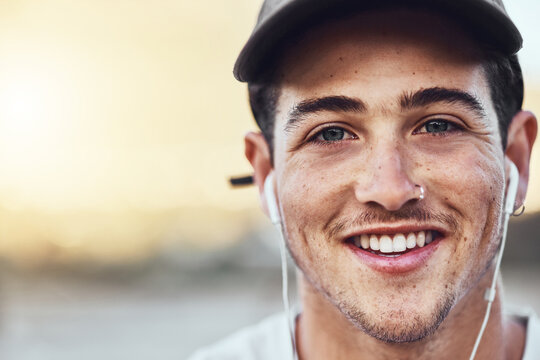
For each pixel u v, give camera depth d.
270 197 1.79
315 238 1.60
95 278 16.81
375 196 1.48
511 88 1.71
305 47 1.58
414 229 1.51
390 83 1.50
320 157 1.58
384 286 1.52
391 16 1.52
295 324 2.04
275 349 2.07
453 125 1.55
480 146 1.56
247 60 1.64
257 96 1.76
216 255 16.55
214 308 11.06
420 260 1.51
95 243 17.31
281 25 1.55
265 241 16.48
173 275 16.14
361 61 1.52
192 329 8.96
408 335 1.50
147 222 17.58
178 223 17.48
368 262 1.54
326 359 1.78
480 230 1.54
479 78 1.57
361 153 1.54
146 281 16.02
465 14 1.51
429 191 1.51
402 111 1.51
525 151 1.77
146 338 8.39
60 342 8.27
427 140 1.54
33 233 16.75
